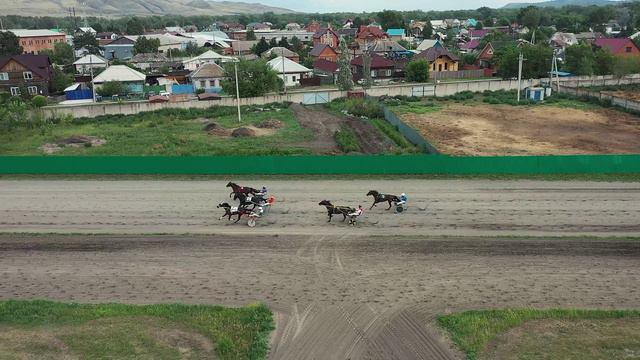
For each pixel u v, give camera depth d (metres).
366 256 22.55
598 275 20.56
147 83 85.06
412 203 29.22
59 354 16.16
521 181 32.88
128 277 21.09
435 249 23.08
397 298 19.17
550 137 44.88
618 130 47.19
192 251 23.38
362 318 17.97
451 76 92.06
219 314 18.16
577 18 183.75
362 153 40.81
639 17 173.88
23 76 76.44
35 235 25.38
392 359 15.86
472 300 18.97
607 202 28.75
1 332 17.28
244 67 64.94
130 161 36.28
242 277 20.94
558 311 18.02
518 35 140.25
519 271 20.94
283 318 18.05
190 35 166.38
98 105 59.47
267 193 31.45
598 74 78.62
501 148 41.25
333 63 91.81
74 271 21.66
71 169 36.75
